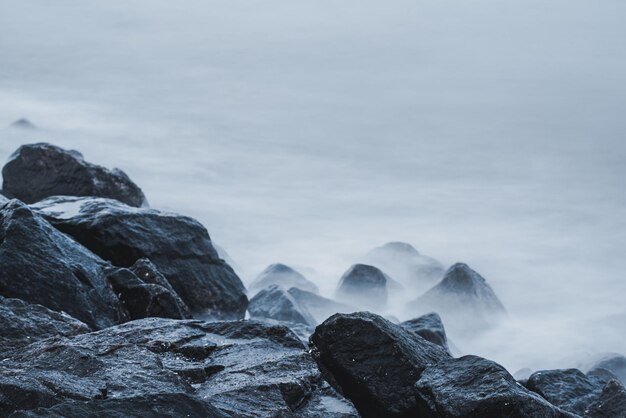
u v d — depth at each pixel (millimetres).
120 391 12828
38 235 18531
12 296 17672
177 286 22938
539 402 13305
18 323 15438
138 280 19359
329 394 14062
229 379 13922
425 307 34438
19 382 12109
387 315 29969
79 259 19016
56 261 18359
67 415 11281
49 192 28312
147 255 22625
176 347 14930
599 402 16078
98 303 18469
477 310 34719
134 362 13914
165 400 11922
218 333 15633
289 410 13039
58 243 18875
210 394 13219
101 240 22328
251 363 14461
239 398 13164
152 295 19078
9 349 14953
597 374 25250
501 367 13945
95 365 13531
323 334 14969
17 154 28625
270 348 15133
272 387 13477
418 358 14898
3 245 18141
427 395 13844
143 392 12852
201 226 23844
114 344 14547
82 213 22812
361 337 14875
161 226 23188
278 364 14367
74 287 18203
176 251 23125
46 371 13078
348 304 32000
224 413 12148
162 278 20594
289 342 15398
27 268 18000
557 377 17828
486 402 13242
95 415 11438
